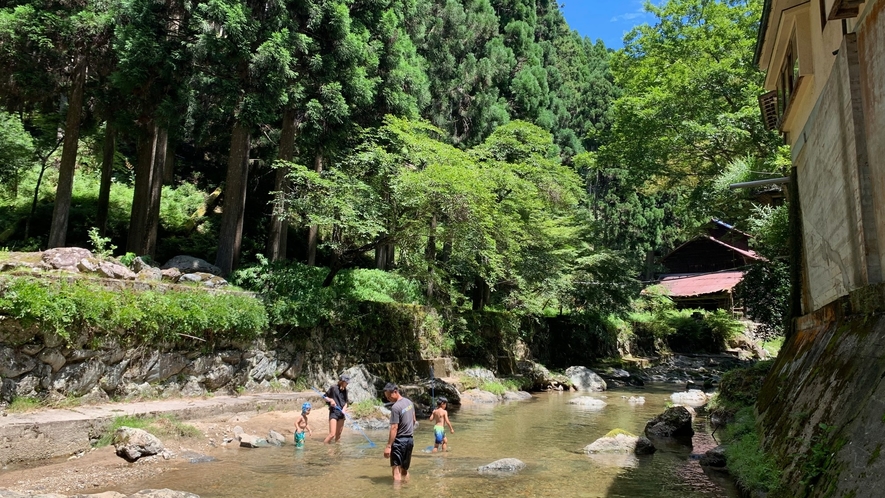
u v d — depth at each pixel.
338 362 15.40
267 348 13.46
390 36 19.11
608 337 31.50
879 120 5.72
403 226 16.31
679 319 35.97
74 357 9.45
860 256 6.40
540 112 31.30
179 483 6.97
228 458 8.45
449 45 28.41
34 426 7.57
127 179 26.61
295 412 12.03
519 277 22.53
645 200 46.34
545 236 23.56
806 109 9.98
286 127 17.50
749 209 19.58
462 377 18.88
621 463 8.77
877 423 4.18
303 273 15.89
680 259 38.38
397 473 7.46
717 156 21.95
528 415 14.29
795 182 11.48
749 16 21.52
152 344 10.83
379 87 18.77
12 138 18.52
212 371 12.04
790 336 11.05
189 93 15.30
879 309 5.54
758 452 7.46
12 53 14.53
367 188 15.45
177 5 15.28
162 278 12.83
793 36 10.59
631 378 25.11
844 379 5.55
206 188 28.59
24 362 8.75
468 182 15.77
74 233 19.97
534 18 37.94
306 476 7.53
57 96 17.28
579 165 26.20
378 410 12.87
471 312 22.31
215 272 15.58
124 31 14.41
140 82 14.52
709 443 10.57
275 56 14.84
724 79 20.34
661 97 21.00
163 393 11.02
